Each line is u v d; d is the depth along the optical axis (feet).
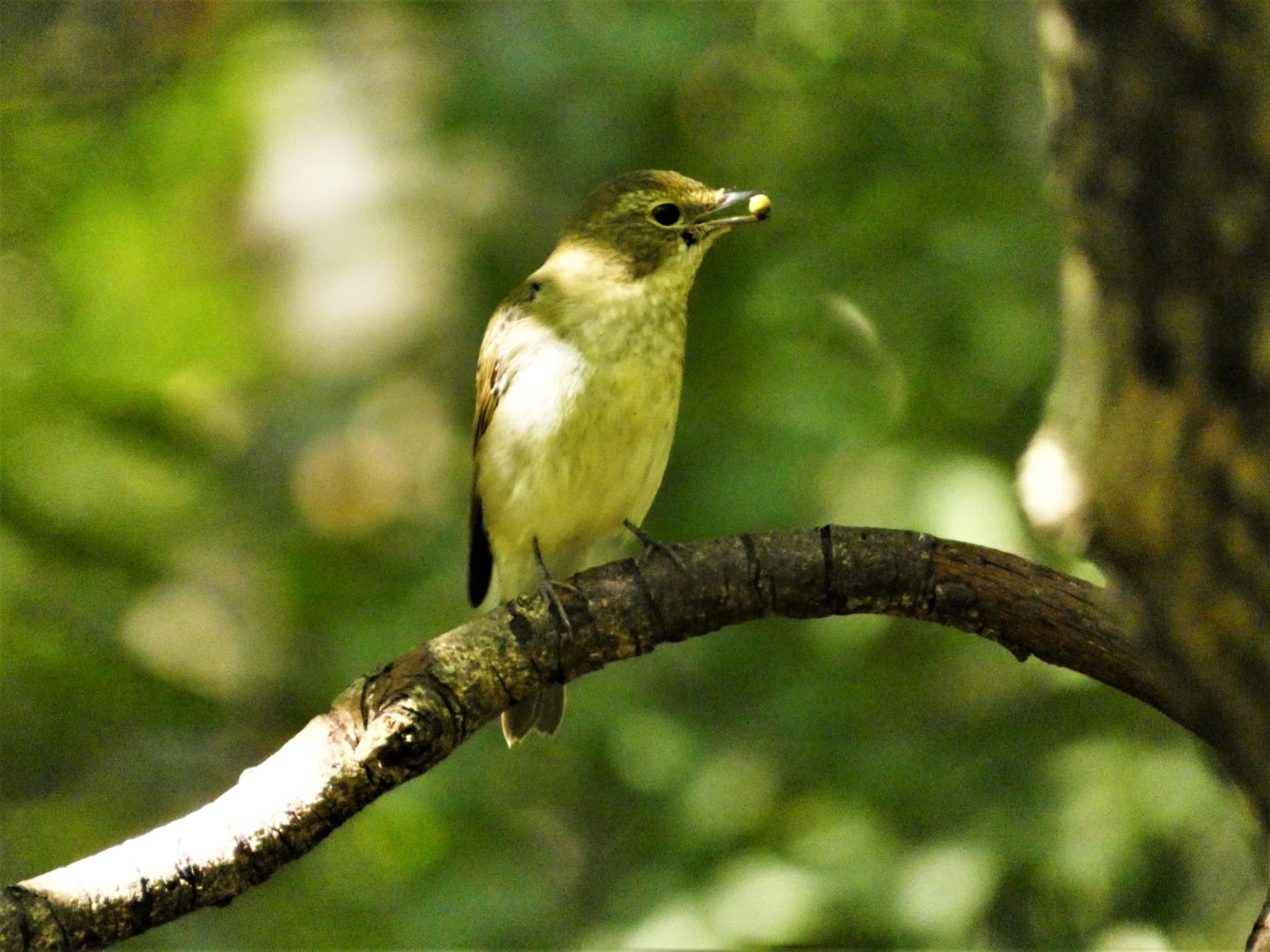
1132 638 17.51
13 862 40.86
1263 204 11.44
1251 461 12.07
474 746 43.04
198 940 40.65
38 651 40.63
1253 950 15.03
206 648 45.60
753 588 20.57
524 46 42.24
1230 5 11.19
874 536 20.59
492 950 40.11
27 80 46.14
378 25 51.21
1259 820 13.38
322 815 18.35
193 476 45.57
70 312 51.08
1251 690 12.75
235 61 51.72
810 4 45.32
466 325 49.80
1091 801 37.40
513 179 49.78
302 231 52.01
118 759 42.55
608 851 42.22
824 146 44.75
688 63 41.88
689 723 41.06
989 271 41.34
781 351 42.42
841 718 39.99
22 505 41.68
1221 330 11.93
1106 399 12.98
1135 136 11.79
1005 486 39.11
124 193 53.31
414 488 47.47
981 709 40.32
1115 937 36.17
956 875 36.63
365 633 42.98
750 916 37.19
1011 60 43.86
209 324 53.47
